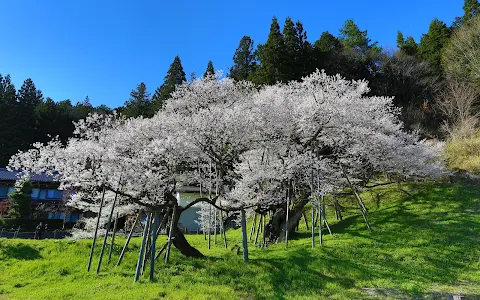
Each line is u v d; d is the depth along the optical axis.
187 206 12.11
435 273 9.26
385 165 17.33
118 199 12.91
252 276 9.87
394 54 36.44
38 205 28.69
